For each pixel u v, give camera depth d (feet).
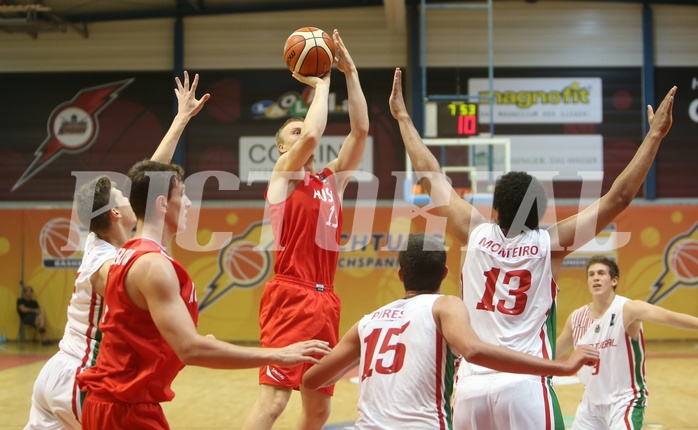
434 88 71.41
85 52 73.31
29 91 73.26
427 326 13.61
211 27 73.31
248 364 12.53
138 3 72.54
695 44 71.20
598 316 22.63
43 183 72.54
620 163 70.54
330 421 30.99
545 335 15.42
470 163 60.18
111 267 13.50
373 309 63.98
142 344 12.94
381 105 71.92
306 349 13.00
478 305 15.67
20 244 66.69
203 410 34.94
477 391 15.25
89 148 72.69
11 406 34.88
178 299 12.60
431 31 71.67
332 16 72.90
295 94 72.69
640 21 71.31
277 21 73.26
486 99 61.98
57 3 71.77
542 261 15.57
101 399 13.24
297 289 18.83
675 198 70.23
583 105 70.90
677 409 34.65
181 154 72.23
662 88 71.10
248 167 72.28
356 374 47.39
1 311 66.44
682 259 64.13
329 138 71.20
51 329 65.98
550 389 15.21
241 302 64.75
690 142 70.54
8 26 69.77
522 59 71.31
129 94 73.10
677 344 63.26
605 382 21.80
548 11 71.56
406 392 13.38
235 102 72.90
